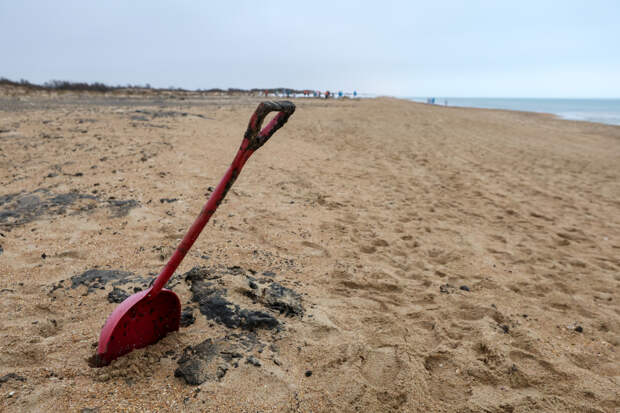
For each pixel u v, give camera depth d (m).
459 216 5.46
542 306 3.05
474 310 2.82
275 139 10.48
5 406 1.54
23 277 2.65
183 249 1.77
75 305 2.36
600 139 17.95
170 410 1.62
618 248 4.68
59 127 8.22
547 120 29.09
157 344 1.99
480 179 7.99
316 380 1.90
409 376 2.00
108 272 2.78
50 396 1.62
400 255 3.85
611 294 3.40
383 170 8.12
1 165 5.37
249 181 5.88
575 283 3.58
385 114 18.81
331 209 5.12
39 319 2.19
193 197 4.73
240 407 1.68
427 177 7.83
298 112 17.98
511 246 4.44
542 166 10.09
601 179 8.92
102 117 10.27
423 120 17.89
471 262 3.83
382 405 1.80
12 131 7.45
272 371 1.91
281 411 1.69
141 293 1.90
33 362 1.83
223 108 17.11
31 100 18.28
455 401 1.89
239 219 4.21
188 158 6.61
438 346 2.30
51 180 4.88
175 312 2.05
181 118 11.46
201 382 1.78
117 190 4.68
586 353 2.45
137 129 8.73
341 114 18.03
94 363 1.82
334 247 3.79
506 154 11.55
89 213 3.89
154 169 5.76
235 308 2.35
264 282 2.78
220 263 3.04
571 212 6.16
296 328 2.28
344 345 2.18
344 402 1.78
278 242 3.72
